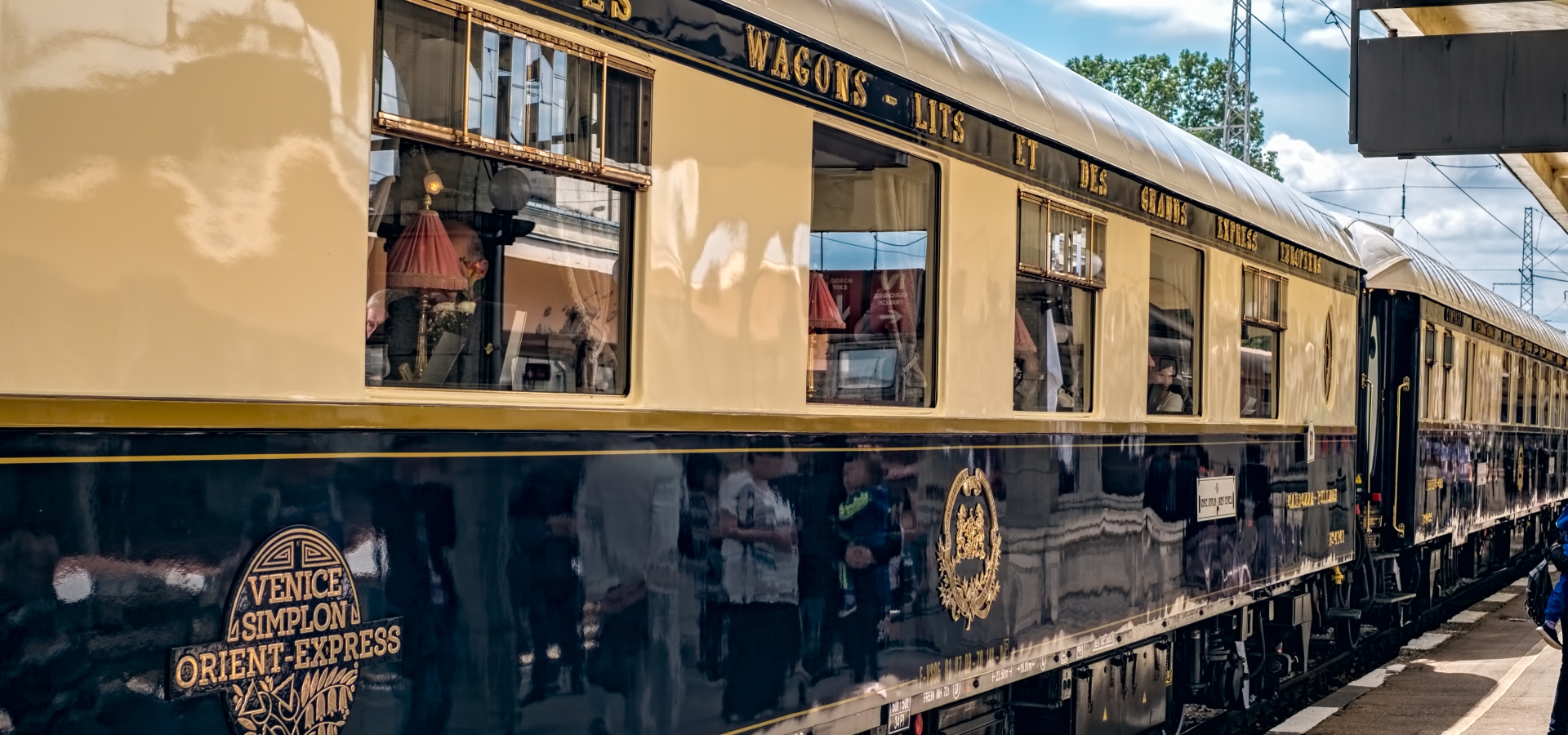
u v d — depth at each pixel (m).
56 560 2.70
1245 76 34.72
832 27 5.08
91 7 2.76
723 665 4.55
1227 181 9.12
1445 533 16.12
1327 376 11.27
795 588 4.91
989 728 6.86
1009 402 6.32
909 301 5.63
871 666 5.34
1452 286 16.75
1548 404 24.83
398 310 3.46
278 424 3.10
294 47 3.13
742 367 4.65
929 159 5.71
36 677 2.68
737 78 4.58
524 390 3.82
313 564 3.17
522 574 3.75
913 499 5.61
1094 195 7.14
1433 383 15.43
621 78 4.09
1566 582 9.06
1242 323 9.28
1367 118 8.16
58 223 2.70
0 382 2.62
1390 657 13.84
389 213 3.43
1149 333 7.89
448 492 3.52
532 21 3.76
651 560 4.23
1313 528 10.91
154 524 2.86
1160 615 7.97
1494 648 14.55
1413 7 7.97
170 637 2.88
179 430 2.90
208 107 2.96
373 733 3.32
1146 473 7.79
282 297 3.11
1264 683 10.68
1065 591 6.88
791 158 4.88
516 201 3.78
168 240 2.88
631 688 4.15
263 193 3.07
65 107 2.71
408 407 3.41
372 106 3.32
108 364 2.78
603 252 4.10
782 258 4.84
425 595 3.46
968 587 6.00
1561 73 7.87
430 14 3.48
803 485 4.96
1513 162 12.20
